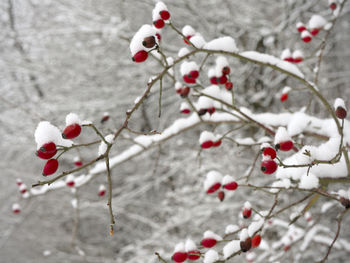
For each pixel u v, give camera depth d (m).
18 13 5.66
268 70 4.68
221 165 4.95
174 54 4.57
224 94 2.06
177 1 4.68
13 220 6.82
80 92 5.63
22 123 5.60
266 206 4.43
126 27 4.99
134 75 5.51
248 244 1.27
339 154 1.31
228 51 1.49
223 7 4.97
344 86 5.70
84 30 5.18
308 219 2.60
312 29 2.10
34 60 5.55
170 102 5.84
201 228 5.12
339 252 4.18
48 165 1.09
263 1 5.00
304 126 1.81
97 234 7.04
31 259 7.02
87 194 6.63
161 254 4.79
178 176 6.11
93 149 5.91
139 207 6.51
